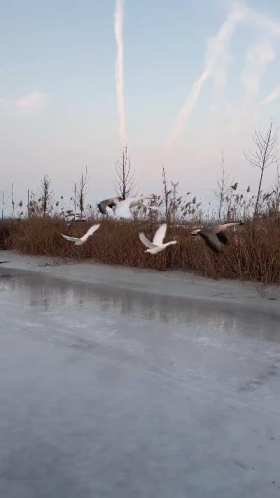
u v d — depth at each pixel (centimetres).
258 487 455
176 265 1792
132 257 1831
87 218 2217
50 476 473
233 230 1611
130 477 471
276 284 1463
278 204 1658
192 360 785
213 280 1561
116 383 690
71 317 1066
